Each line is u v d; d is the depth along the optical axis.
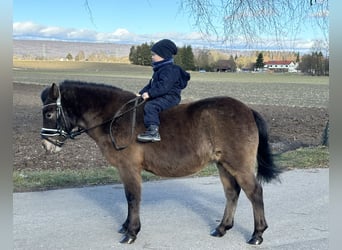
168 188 8.38
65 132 5.77
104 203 7.30
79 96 5.74
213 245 5.43
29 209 6.88
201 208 7.08
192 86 45.16
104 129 5.67
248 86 45.91
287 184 8.62
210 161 5.54
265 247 5.36
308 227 6.10
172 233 5.88
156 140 5.37
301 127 17.22
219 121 5.36
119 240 5.59
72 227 6.09
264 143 5.58
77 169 9.93
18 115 19.22
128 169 5.56
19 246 5.33
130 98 5.76
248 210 6.99
